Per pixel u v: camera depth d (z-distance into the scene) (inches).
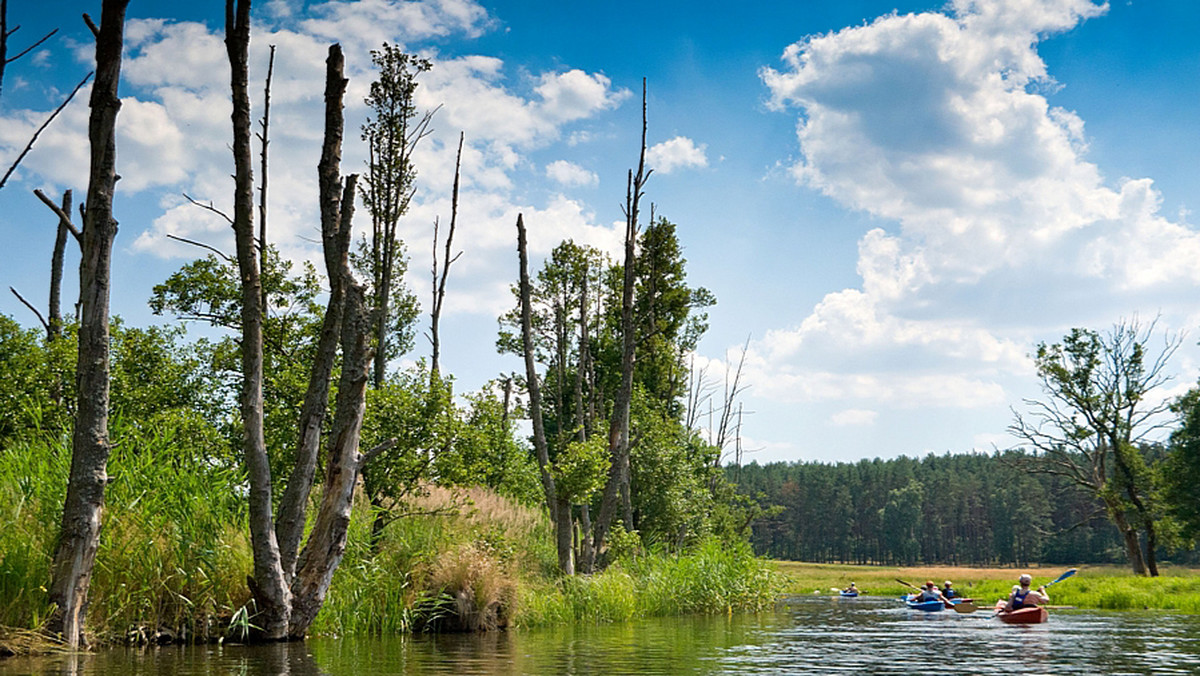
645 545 1208.8
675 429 1368.1
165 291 718.5
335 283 510.3
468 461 707.4
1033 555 5689.0
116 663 365.7
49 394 647.8
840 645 556.1
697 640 562.9
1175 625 794.8
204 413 676.7
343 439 505.0
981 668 435.2
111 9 415.2
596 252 1314.0
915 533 6171.3
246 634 463.2
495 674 366.0
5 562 385.4
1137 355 2052.2
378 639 528.1
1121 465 2055.9
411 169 805.2
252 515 466.9
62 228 810.8
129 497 459.2
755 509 1845.5
